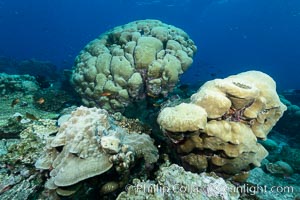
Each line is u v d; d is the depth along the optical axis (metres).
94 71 6.31
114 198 3.52
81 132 3.33
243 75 4.10
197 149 3.72
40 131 4.66
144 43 6.20
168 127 3.39
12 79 8.84
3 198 3.40
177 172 3.28
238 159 3.64
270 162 7.03
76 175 3.05
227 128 3.46
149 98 6.38
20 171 3.76
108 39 7.27
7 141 4.98
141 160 3.80
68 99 8.07
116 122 4.89
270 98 3.77
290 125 11.64
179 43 6.83
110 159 3.19
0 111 7.03
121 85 6.04
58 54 60.41
